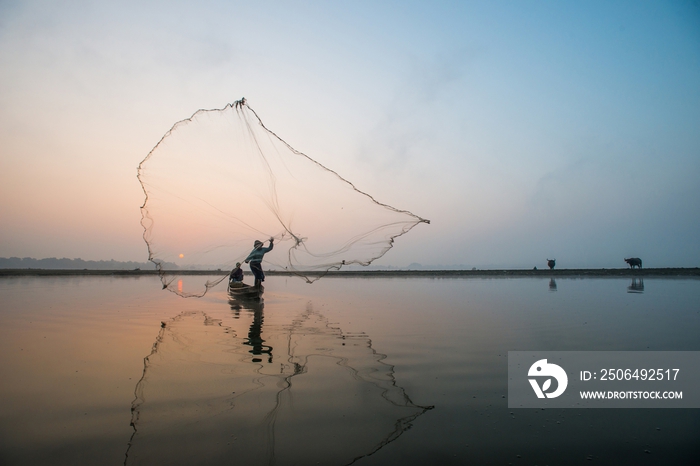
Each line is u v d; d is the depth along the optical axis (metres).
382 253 10.24
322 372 6.45
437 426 4.58
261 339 8.88
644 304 14.93
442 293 20.42
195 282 27.89
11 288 22.36
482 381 6.06
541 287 24.17
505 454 4.01
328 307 14.52
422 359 7.23
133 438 4.26
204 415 4.82
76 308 13.88
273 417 4.77
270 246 16.52
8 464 3.74
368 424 4.61
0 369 6.55
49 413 4.86
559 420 4.78
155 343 8.46
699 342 8.41
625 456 3.99
